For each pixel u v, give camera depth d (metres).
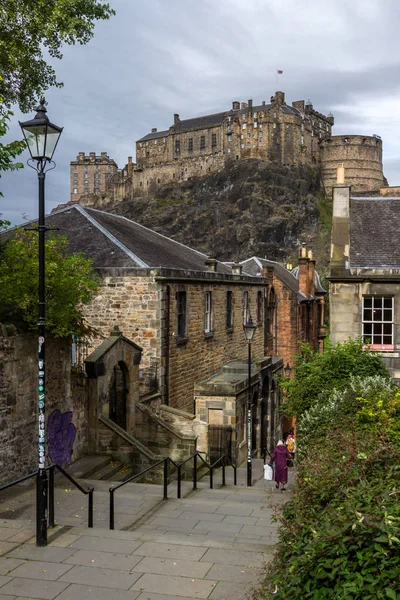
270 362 32.44
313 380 19.91
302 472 9.22
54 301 14.58
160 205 159.00
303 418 17.73
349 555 5.30
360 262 23.20
